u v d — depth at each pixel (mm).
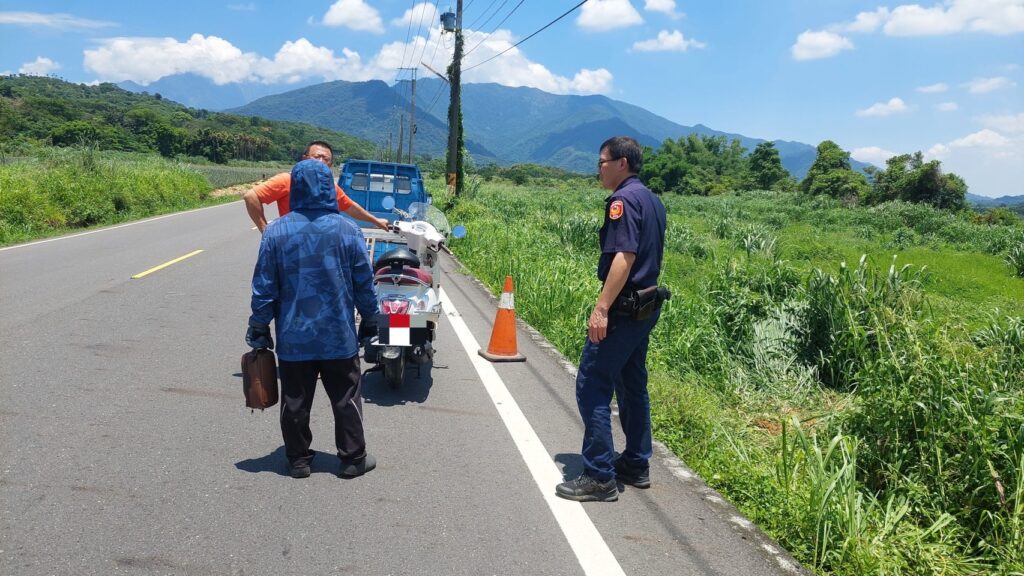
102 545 2859
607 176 3639
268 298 3516
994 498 3811
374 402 5113
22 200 16156
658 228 3557
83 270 10156
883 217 34875
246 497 3412
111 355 5746
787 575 3000
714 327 7418
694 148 142375
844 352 6805
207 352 6059
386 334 4824
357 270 3658
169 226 18672
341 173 10125
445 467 3967
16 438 3912
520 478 3871
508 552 3031
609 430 3631
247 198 5059
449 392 5457
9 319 6766
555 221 19641
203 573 2705
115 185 21781
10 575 2588
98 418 4320
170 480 3537
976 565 3432
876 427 4566
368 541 3053
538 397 5449
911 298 6742
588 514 3463
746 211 38375
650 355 6898
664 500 3713
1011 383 5074
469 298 9922
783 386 6637
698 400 5445
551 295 8844
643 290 3512
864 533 3404
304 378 3617
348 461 3744
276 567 2785
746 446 4980
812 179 76125
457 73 27188
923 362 4520
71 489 3348
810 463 3902
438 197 27688
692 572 2961
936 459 4145
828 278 7301
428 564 2887
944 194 56719
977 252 25719
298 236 3508
